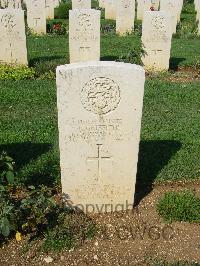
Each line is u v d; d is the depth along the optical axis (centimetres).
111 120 135
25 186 159
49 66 308
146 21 318
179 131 209
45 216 140
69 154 139
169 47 325
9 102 247
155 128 213
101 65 126
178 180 168
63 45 412
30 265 126
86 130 135
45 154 182
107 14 588
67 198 148
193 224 144
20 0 506
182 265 125
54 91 265
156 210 150
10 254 129
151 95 264
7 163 147
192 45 432
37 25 474
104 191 148
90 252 132
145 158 182
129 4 476
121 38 455
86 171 143
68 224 139
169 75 321
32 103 246
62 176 143
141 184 166
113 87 129
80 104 131
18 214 132
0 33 311
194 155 186
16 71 297
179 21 552
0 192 133
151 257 129
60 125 134
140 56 329
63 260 128
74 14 313
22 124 213
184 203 148
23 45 316
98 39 323
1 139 194
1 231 125
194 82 303
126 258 130
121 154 141
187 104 251
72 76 126
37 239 135
